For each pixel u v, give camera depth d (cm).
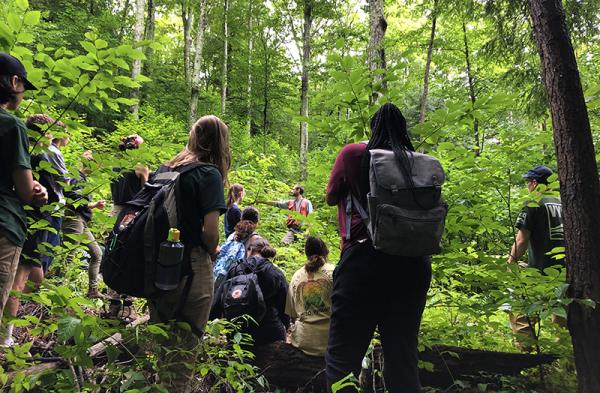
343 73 291
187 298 218
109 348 201
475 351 314
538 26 257
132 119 1052
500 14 623
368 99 307
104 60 221
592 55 924
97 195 441
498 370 313
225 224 570
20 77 201
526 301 277
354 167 215
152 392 217
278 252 587
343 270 209
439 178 205
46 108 240
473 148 350
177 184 215
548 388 301
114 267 209
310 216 325
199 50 1641
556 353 310
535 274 272
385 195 196
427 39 1483
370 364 286
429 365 290
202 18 1672
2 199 187
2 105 198
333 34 1638
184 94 1898
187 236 217
